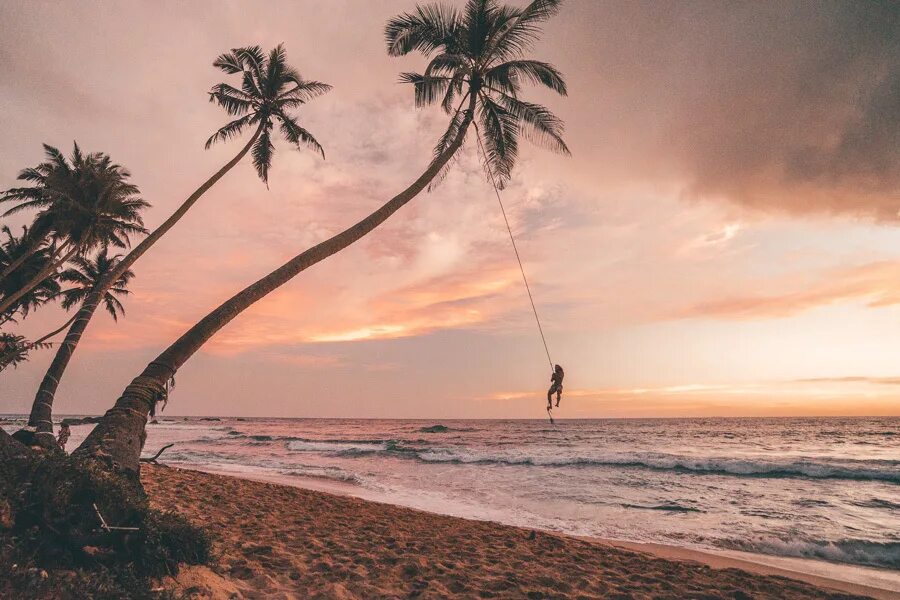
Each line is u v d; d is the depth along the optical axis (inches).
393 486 685.3
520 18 458.9
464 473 836.6
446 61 458.3
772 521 469.1
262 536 299.9
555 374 411.8
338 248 339.3
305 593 201.9
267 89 725.9
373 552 283.6
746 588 260.8
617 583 255.8
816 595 256.1
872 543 381.1
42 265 949.8
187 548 191.9
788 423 3472.0
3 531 143.3
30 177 836.6
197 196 629.9
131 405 243.9
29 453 176.7
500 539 347.9
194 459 1078.4
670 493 631.2
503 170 504.4
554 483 718.5
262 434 2260.1
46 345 695.7
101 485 173.9
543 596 224.5
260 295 299.3
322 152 771.4
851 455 1121.4
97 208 762.8
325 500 492.4
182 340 274.2
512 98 490.3
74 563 152.4
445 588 225.8
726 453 1168.8
